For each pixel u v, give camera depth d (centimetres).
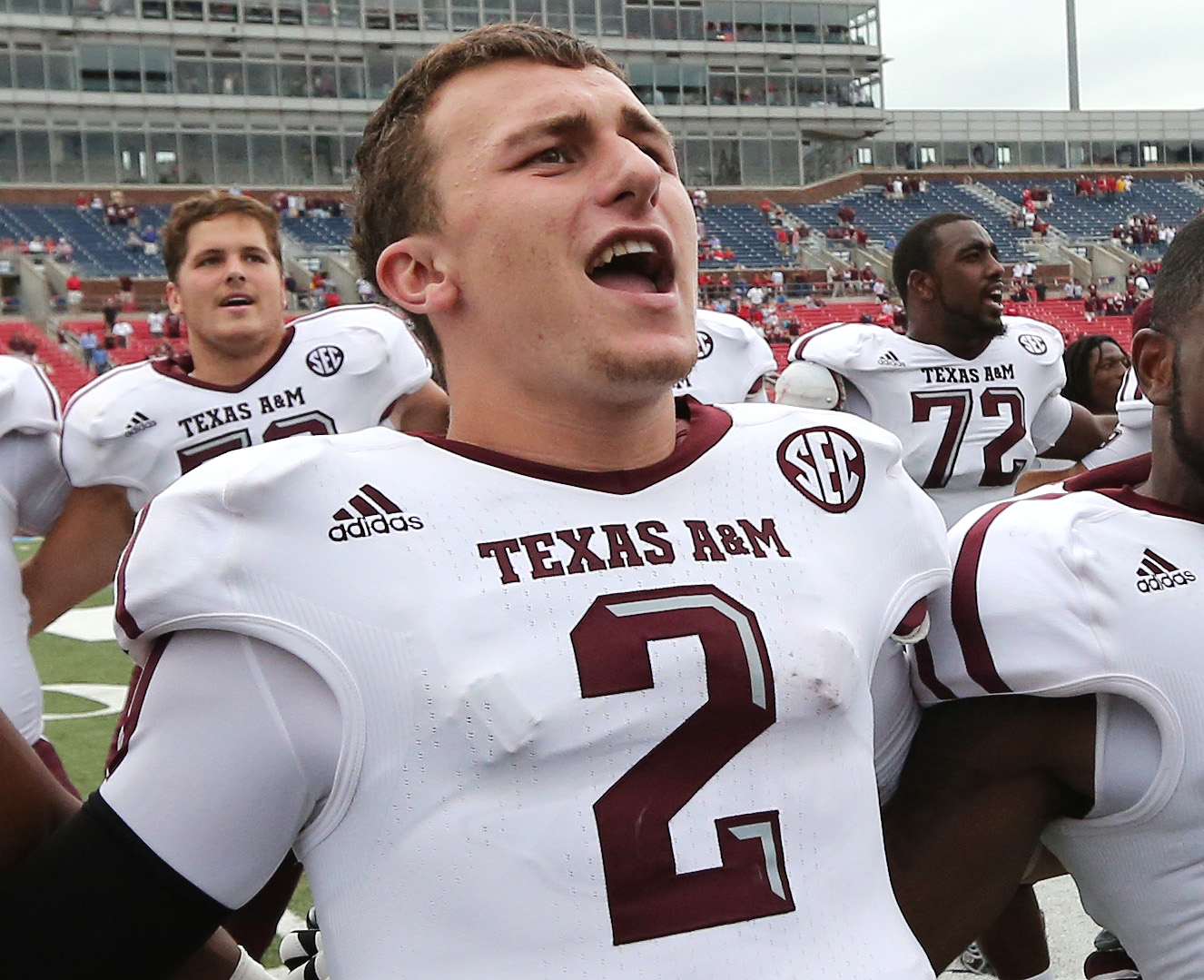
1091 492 135
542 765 99
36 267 2373
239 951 116
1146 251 2981
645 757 101
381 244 120
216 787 100
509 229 106
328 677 99
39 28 2639
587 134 109
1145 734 124
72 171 2681
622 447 112
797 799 105
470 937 97
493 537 105
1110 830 128
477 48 112
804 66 3100
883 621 116
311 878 105
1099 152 3328
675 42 3011
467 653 100
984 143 3272
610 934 97
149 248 2531
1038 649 122
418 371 342
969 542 130
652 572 106
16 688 256
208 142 2761
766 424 122
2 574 264
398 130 115
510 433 112
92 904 98
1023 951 195
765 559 111
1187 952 125
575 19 2958
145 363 320
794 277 2742
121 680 634
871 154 3231
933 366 421
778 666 106
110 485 304
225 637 101
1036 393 435
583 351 106
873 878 109
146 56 2719
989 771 126
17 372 277
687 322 111
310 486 104
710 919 99
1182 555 128
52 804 105
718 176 3059
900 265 432
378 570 102
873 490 121
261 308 321
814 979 101
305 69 2820
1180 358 128
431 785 98
